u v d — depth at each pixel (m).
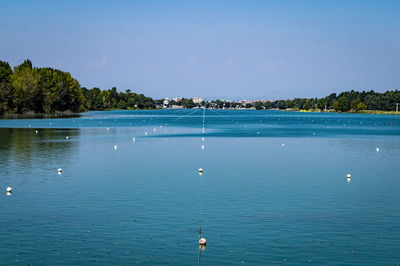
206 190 44.38
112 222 33.56
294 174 54.41
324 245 29.48
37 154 71.12
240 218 34.88
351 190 45.38
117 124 170.75
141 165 60.53
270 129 151.62
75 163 61.81
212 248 28.77
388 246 29.34
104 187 45.44
